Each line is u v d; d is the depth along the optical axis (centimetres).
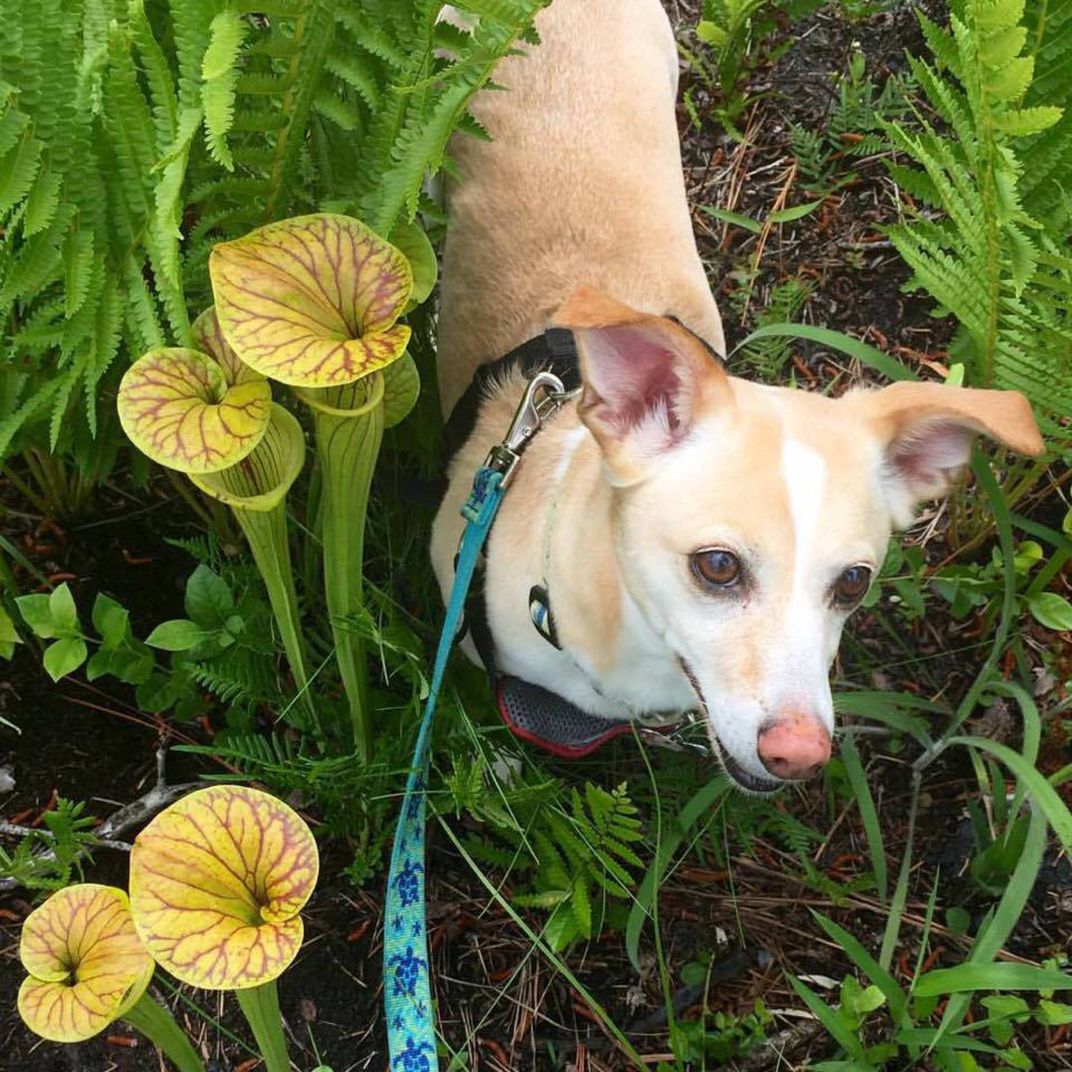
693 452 47
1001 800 63
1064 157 68
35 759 60
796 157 90
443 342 66
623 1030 58
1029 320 62
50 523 65
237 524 65
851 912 62
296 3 42
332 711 59
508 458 52
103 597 55
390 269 39
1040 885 63
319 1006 56
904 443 50
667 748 63
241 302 37
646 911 54
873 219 87
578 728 58
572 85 68
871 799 63
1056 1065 58
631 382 47
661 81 72
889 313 84
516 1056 57
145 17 42
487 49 43
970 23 58
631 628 51
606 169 66
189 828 32
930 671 71
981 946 53
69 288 46
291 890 32
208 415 37
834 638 49
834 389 81
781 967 60
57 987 31
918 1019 56
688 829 60
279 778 56
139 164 45
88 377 48
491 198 65
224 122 38
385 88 49
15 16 41
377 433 42
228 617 56
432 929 59
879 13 94
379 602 60
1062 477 72
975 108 58
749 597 46
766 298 84
